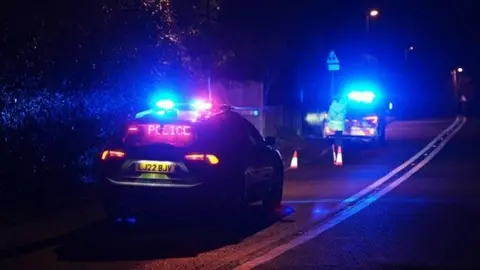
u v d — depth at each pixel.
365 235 10.58
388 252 9.41
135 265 8.79
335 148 22.94
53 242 10.17
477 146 27.55
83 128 15.16
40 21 12.87
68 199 13.90
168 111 11.68
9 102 12.95
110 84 15.66
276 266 8.69
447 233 10.66
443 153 24.70
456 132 36.59
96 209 12.96
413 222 11.59
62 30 13.41
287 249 9.67
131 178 10.91
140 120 11.19
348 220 11.87
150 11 15.10
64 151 14.60
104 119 15.98
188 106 12.16
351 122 27.55
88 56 14.22
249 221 11.97
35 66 13.18
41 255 9.34
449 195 14.69
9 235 10.65
